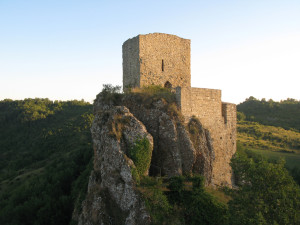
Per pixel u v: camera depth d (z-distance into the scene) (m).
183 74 25.62
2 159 79.88
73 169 46.94
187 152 18.00
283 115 120.50
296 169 47.75
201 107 21.30
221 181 22.69
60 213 32.00
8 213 37.03
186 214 15.08
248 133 94.88
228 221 14.08
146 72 23.41
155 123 18.69
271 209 13.59
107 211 15.19
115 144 16.28
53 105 127.62
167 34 24.62
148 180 15.74
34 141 87.75
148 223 13.73
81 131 86.56
